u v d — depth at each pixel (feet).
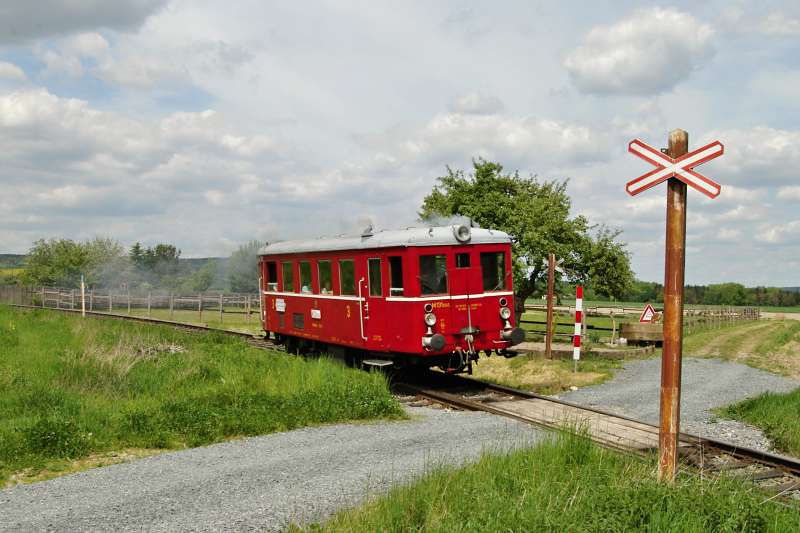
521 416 36.47
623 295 89.76
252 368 49.96
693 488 20.51
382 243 48.16
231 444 30.89
